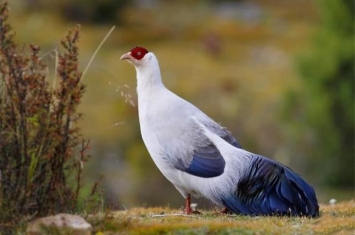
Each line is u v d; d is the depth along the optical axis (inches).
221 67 1683.1
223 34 1942.7
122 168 1117.1
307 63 1208.2
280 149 1163.3
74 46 438.9
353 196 1091.9
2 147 426.6
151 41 1899.6
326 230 435.5
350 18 1256.2
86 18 1964.8
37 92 434.0
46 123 431.8
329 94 1179.9
